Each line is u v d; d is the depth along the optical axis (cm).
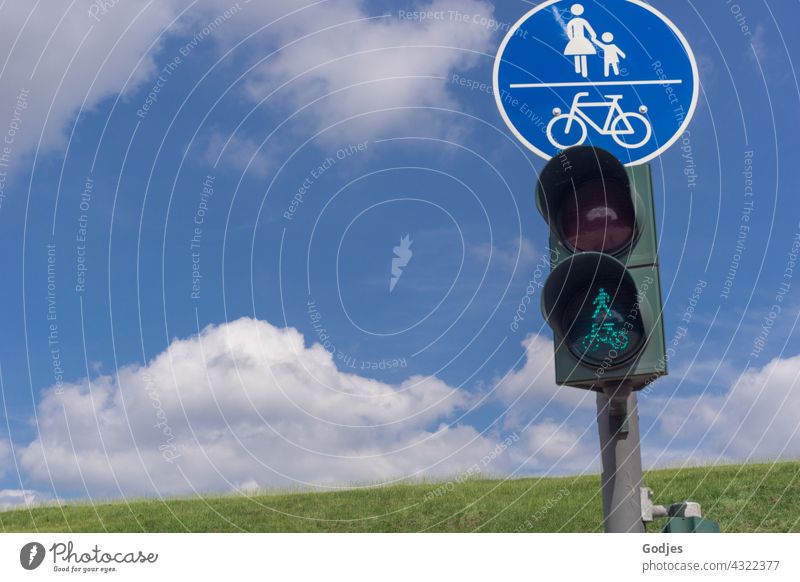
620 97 657
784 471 2244
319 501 2327
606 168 503
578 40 666
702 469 2364
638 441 523
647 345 486
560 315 498
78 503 2366
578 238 506
